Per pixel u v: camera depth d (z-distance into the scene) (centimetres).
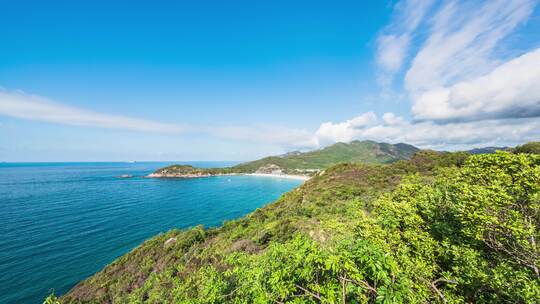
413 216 625
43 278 2539
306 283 386
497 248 472
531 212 480
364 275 349
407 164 4575
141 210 5744
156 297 1566
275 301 360
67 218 4784
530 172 483
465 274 446
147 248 2770
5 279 2495
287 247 430
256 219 3603
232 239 2564
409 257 536
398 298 293
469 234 493
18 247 3262
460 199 543
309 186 5097
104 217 4956
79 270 2725
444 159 4225
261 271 400
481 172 604
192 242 2800
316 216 2562
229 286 489
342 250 361
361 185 3981
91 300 1944
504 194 467
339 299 323
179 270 2000
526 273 396
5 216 4844
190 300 524
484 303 421
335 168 5766
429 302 430
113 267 2500
